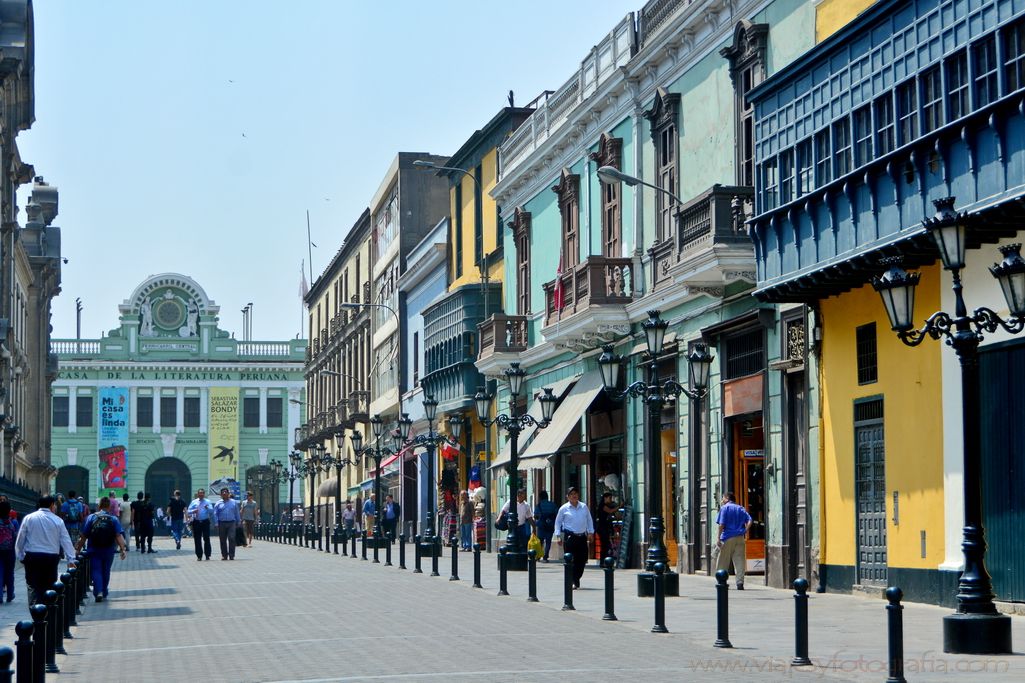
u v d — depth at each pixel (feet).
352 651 54.85
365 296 250.16
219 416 333.83
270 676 47.55
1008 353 65.10
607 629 62.54
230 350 335.88
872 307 76.79
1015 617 62.69
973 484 50.01
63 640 59.57
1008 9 58.90
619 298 112.57
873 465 77.05
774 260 80.18
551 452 119.44
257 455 335.47
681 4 103.30
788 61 86.28
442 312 171.63
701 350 79.92
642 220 111.24
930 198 64.39
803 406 85.35
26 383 213.05
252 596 87.56
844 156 73.20
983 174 60.34
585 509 90.68
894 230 67.41
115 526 86.02
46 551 68.80
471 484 162.50
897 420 74.28
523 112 154.71
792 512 86.17
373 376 241.14
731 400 94.99
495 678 45.83
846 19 79.15
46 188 234.17
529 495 143.02
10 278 164.04
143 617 73.31
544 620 67.46
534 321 142.41
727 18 94.63
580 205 127.24
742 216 88.63
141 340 331.77
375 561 134.51
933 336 51.42
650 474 81.25
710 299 97.40
